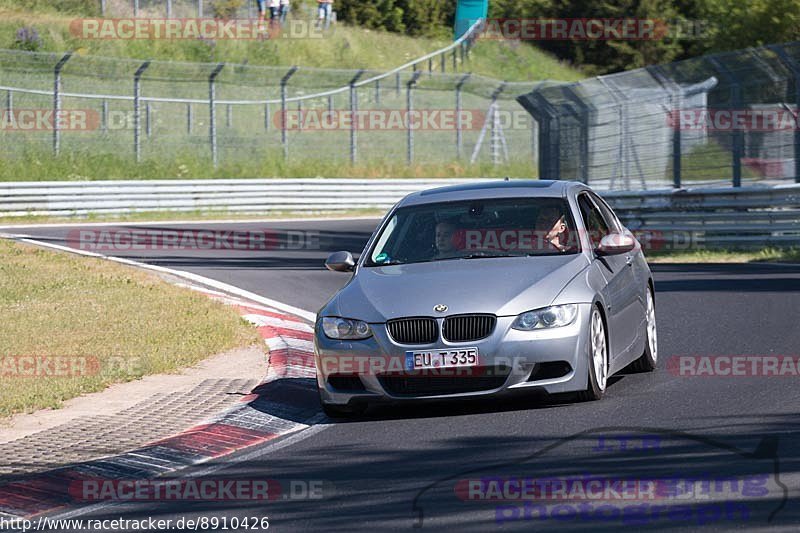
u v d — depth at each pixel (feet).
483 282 97.96
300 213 393.70
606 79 298.76
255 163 434.30
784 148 257.96
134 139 412.77
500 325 93.81
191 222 340.80
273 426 98.73
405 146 481.87
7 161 387.75
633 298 110.22
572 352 94.53
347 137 473.67
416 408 102.47
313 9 600.39
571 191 113.29
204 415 103.09
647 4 609.42
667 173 286.25
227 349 138.10
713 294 169.27
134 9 515.09
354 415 101.91
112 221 341.82
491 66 592.19
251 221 351.25
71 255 234.58
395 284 100.37
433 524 65.10
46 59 444.96
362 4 606.14
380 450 86.17
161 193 366.22
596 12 617.21
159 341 141.38
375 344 95.55
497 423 92.12
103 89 446.60
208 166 422.41
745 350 120.88
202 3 540.93
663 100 286.05
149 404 108.17
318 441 91.71
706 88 273.75
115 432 96.84
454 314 94.48
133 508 74.49
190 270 221.25
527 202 110.63
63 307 168.04
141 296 178.50
